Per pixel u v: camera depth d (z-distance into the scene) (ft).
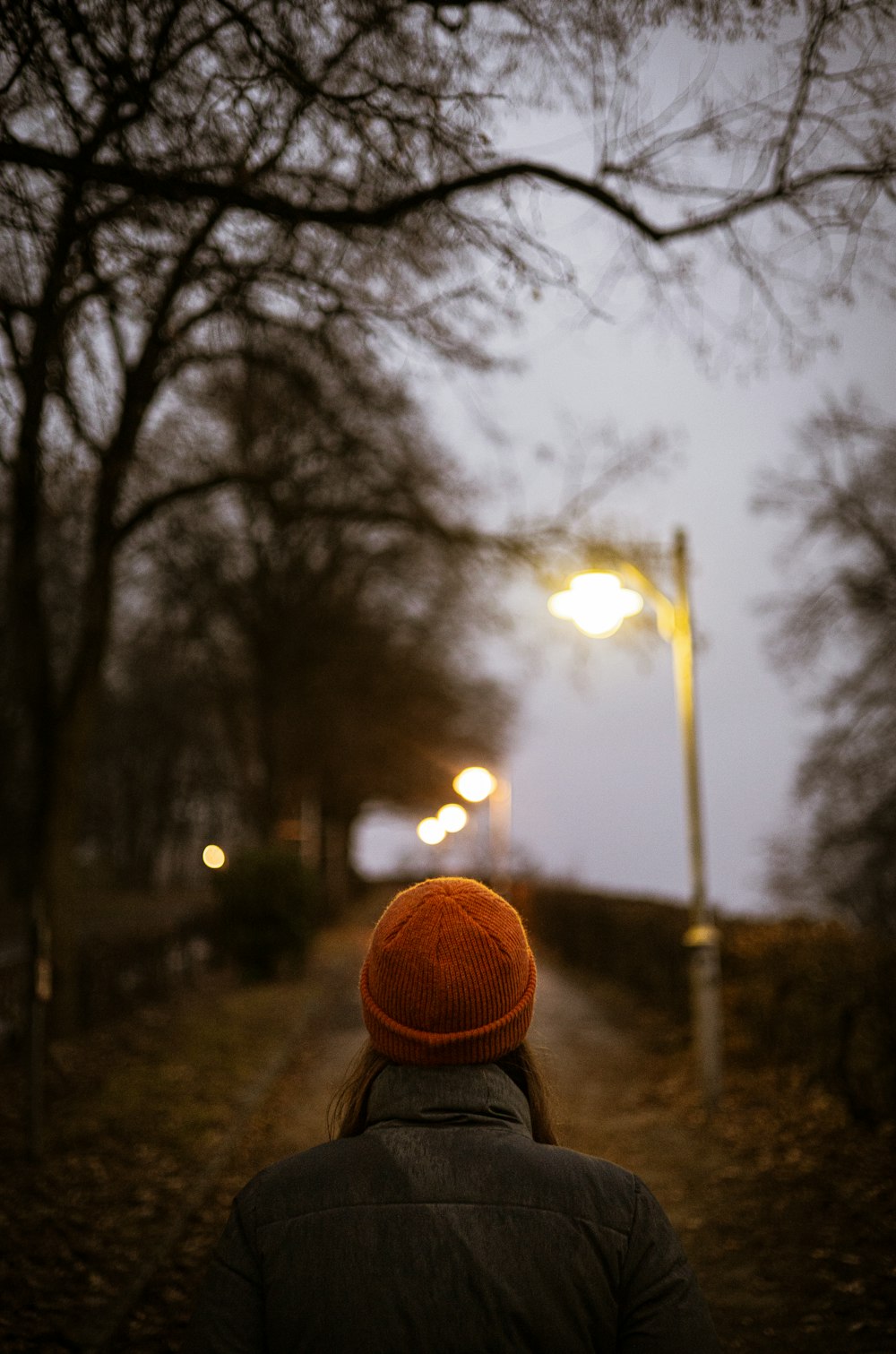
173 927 62.44
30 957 24.54
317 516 47.26
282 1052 39.83
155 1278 17.74
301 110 18.33
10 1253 18.01
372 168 20.62
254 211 20.77
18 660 41.91
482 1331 4.71
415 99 19.01
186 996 59.82
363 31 18.48
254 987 63.72
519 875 116.67
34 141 18.83
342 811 153.38
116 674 106.52
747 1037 36.11
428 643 97.04
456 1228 4.90
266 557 73.56
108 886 198.08
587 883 104.78
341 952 96.32
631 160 21.07
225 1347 4.76
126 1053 38.68
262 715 85.97
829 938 31.27
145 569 57.72
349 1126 5.69
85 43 16.31
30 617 41.32
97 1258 17.99
